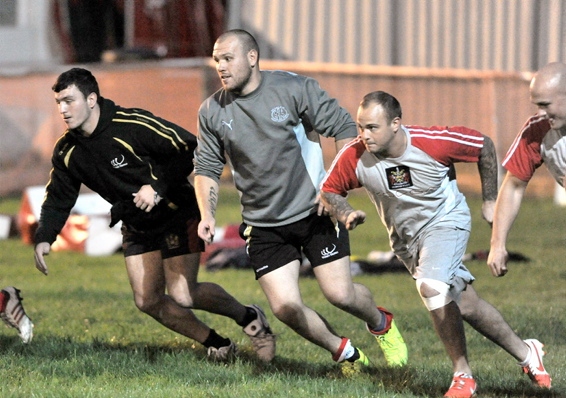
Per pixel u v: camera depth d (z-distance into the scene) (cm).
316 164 1989
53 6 7775
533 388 1905
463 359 1808
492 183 1889
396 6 7256
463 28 7175
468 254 4112
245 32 1900
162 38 7612
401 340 2148
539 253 4266
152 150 2017
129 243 2147
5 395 1773
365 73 6938
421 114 6975
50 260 4306
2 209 6066
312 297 3206
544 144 1808
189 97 6694
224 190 6781
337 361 2064
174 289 2117
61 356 2181
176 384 1903
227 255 4022
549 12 7038
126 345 2344
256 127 1923
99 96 2025
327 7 7331
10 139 6850
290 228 1994
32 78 6850
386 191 1864
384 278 3738
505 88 6812
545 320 2728
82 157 2042
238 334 2542
